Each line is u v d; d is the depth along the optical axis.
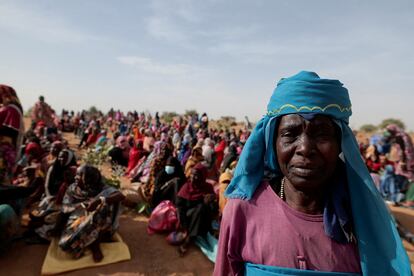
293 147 1.14
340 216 1.12
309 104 1.11
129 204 6.42
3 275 3.79
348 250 1.10
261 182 1.31
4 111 4.38
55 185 5.62
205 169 5.30
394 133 8.76
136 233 5.30
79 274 3.95
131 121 28.11
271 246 1.14
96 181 4.59
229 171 6.37
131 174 9.25
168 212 5.30
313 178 1.10
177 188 5.79
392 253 1.08
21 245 4.52
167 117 38.28
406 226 6.45
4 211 4.02
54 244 4.42
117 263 4.26
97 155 9.88
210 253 4.56
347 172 1.17
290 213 1.17
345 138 1.16
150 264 4.31
